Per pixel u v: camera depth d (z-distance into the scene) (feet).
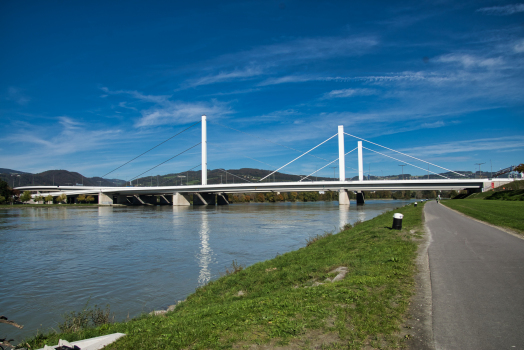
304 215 242.37
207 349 21.86
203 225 171.83
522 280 32.91
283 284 41.75
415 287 31.53
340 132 416.46
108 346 24.49
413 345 20.62
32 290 58.75
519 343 20.49
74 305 50.44
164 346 23.26
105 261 82.64
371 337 21.85
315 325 23.94
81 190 551.59
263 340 22.44
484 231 70.38
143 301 50.85
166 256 86.63
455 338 21.35
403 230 76.13
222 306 32.68
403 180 372.58
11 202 501.97
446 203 231.71
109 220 214.90
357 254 50.80
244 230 145.38
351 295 29.45
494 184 349.61
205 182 435.53
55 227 170.81
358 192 453.17
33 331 40.88
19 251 99.09
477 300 27.76
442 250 49.62
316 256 56.24
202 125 435.12
